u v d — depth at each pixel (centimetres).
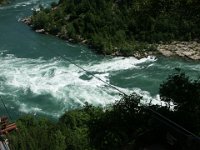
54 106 5300
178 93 1403
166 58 7188
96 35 8244
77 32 8700
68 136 3166
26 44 7975
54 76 6338
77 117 3378
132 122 1319
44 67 6756
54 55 7450
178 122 1226
